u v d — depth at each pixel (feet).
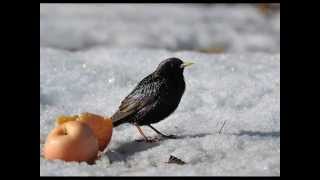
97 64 53.57
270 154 33.04
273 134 37.27
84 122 34.22
